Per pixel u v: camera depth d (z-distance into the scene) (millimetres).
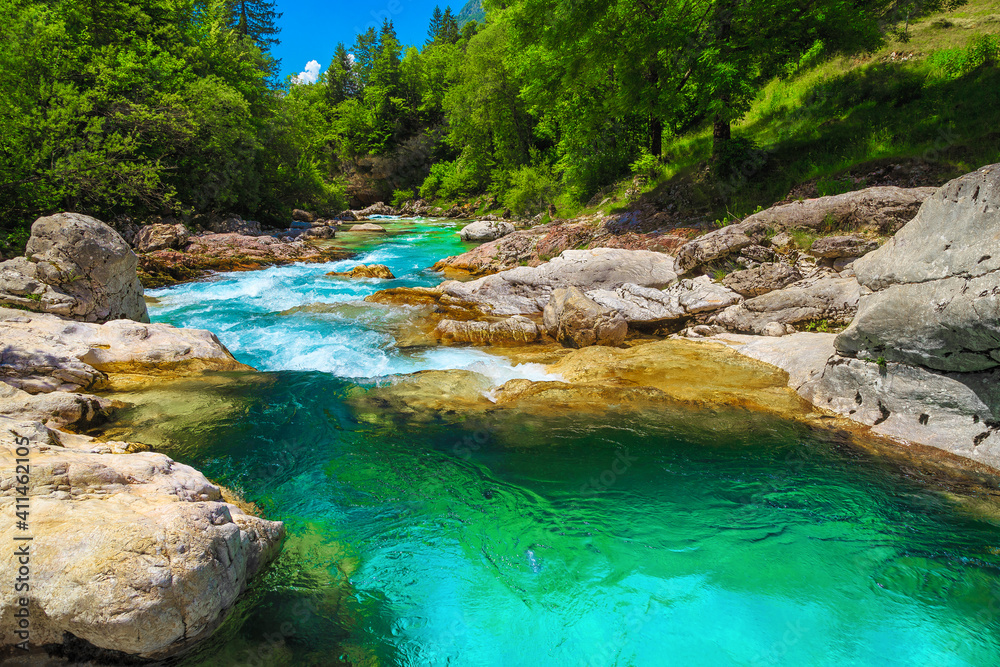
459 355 9805
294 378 8516
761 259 10797
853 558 4430
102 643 3051
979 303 5215
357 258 22062
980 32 17594
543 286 12844
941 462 5641
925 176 11656
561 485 5602
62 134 18234
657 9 16609
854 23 15234
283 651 3512
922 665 3426
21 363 7160
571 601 4047
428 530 4895
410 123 65312
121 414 6820
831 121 16625
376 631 3756
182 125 22266
